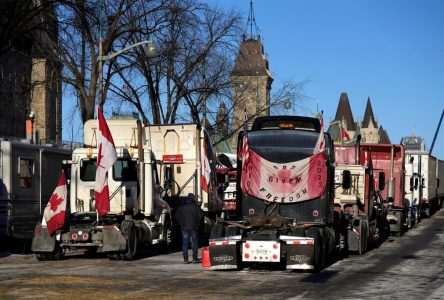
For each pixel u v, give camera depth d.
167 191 26.67
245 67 47.97
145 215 23.16
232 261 18.09
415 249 26.78
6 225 23.42
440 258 22.73
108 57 31.73
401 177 34.62
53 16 32.72
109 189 22.73
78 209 23.17
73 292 13.91
